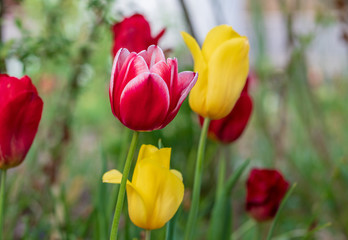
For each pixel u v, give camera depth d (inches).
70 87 46.3
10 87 24.5
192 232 27.1
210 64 25.7
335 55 68.0
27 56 35.4
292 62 51.0
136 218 23.3
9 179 47.4
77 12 47.6
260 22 56.1
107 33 43.0
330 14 50.8
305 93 55.9
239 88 25.9
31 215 44.1
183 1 36.2
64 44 38.2
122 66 22.1
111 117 75.7
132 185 22.9
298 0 50.8
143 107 21.8
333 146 67.6
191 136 55.8
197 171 26.7
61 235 35.1
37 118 25.1
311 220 36.0
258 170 31.6
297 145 70.7
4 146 24.7
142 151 23.5
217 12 45.7
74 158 66.3
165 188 23.0
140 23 29.3
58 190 42.3
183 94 22.3
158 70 22.0
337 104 75.1
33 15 45.6
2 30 37.6
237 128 30.8
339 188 51.0
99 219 31.5
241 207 57.8
